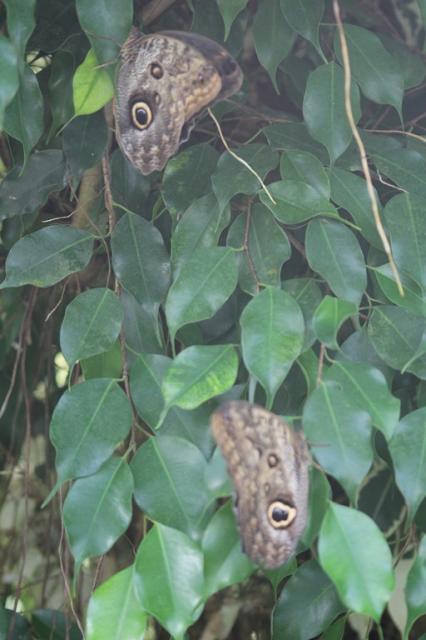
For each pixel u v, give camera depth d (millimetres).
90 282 1237
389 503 1224
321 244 999
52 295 1258
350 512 916
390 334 1010
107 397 968
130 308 1042
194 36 935
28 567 1431
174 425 977
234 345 949
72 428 957
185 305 972
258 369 931
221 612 1396
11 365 1356
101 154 1081
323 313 942
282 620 1019
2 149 1200
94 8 989
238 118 1156
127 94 967
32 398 1351
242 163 1039
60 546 1090
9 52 960
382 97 1071
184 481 953
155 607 926
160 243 1035
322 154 1077
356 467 912
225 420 853
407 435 958
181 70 941
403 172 1060
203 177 1083
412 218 1021
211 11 1122
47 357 1299
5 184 1107
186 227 1031
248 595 1398
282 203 1005
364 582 906
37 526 1425
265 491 861
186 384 932
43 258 1021
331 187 1037
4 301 1293
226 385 934
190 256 1024
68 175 1104
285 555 875
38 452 1396
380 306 1019
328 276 992
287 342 938
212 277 978
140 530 1302
